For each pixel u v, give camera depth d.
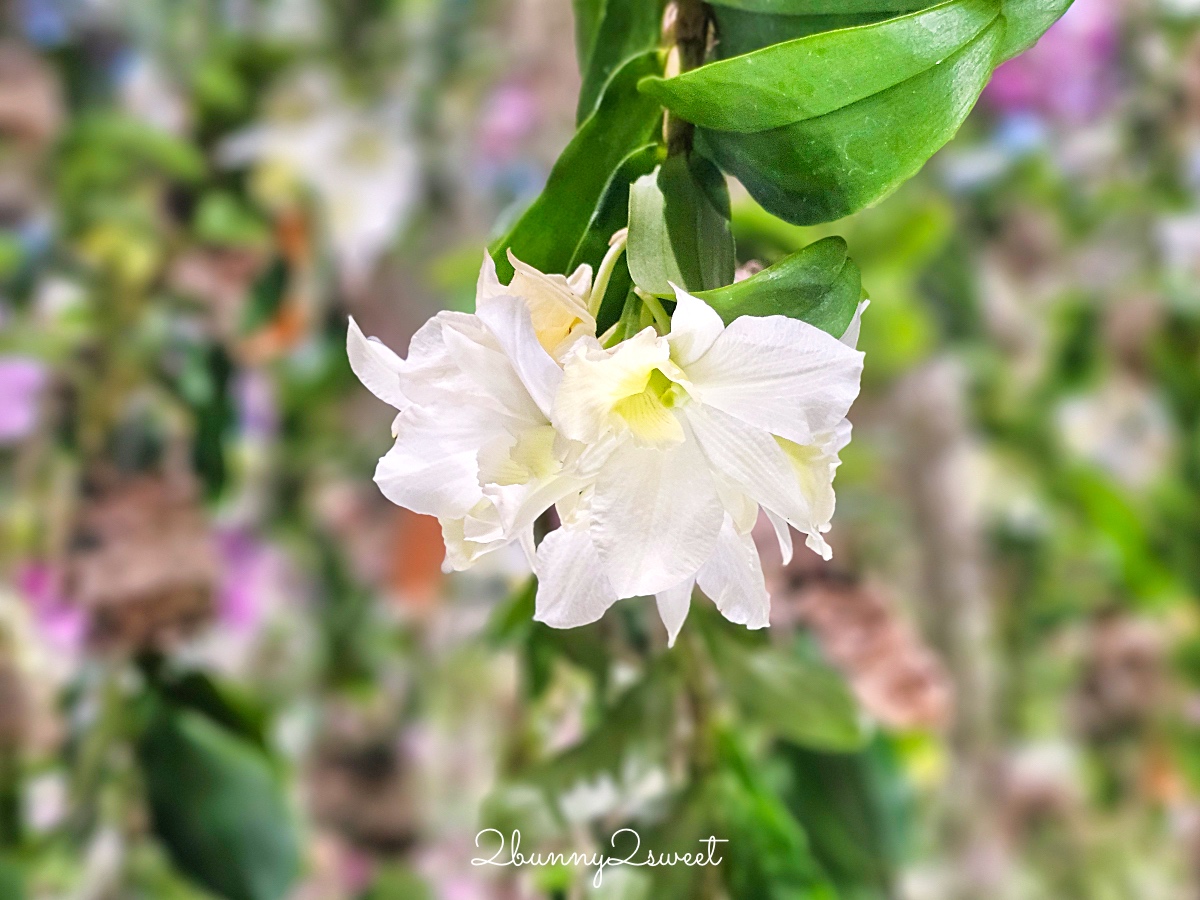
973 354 0.93
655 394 0.25
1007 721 0.93
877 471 0.84
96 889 0.60
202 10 0.81
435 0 0.87
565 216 0.30
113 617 0.54
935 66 0.25
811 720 0.46
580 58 0.37
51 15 0.76
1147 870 0.93
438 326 0.25
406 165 0.82
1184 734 0.92
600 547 0.25
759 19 0.30
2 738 0.61
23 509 0.66
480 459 0.25
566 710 0.56
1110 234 0.99
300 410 0.83
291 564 0.85
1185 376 0.96
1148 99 0.97
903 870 0.55
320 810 0.82
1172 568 0.94
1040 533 0.96
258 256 0.71
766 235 0.47
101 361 0.66
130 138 0.68
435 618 0.82
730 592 0.27
